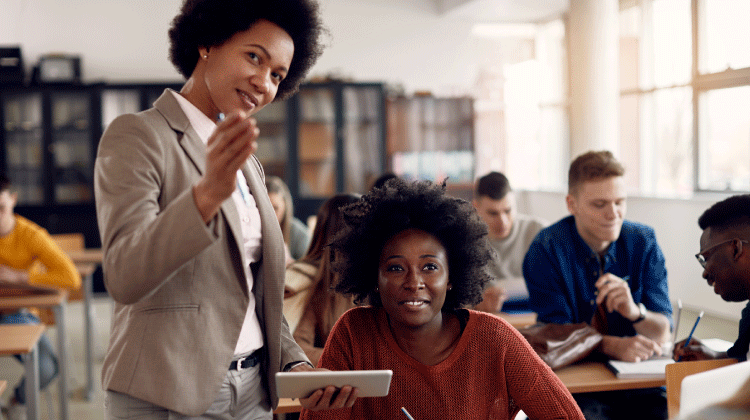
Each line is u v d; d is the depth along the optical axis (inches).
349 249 53.7
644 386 73.9
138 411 44.8
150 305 45.1
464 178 315.0
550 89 337.4
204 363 45.7
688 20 245.1
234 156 35.9
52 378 129.0
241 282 48.1
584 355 79.7
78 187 281.0
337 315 79.8
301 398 43.7
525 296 116.3
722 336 185.8
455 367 50.6
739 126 224.5
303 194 299.0
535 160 344.2
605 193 85.7
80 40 291.3
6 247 141.3
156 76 297.9
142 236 39.0
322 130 299.0
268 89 49.1
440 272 49.8
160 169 45.4
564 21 317.7
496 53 332.8
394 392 50.7
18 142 277.1
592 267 91.0
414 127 313.1
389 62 321.4
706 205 217.3
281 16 49.4
